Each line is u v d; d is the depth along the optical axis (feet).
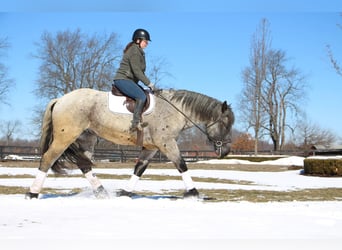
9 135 283.18
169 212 23.88
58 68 147.43
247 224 20.44
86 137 31.14
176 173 68.95
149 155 31.55
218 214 23.38
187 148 154.40
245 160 125.49
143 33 29.60
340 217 23.13
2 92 142.82
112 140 30.09
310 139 244.01
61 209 24.62
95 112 29.17
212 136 30.78
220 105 30.66
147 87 31.22
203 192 39.81
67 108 29.14
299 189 45.65
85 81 149.59
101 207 25.59
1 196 31.81
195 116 30.17
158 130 29.17
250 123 180.55
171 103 29.73
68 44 146.61
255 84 159.02
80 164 31.07
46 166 29.63
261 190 43.16
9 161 98.84
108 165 92.38
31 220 20.81
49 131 30.48
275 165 102.83
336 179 63.36
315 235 18.07
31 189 29.40
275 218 22.27
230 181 57.47
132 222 20.58
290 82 206.39
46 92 146.30
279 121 205.98
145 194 37.14
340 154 133.28
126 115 28.89
